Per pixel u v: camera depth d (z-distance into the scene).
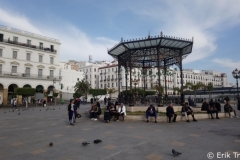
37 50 47.28
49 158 5.43
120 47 17.16
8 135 8.71
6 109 28.58
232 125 11.20
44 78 47.41
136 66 23.11
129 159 5.32
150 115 12.78
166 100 18.55
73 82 65.31
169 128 10.23
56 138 8.00
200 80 97.12
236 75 25.39
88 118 15.41
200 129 9.87
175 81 82.75
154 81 62.47
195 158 5.36
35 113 20.81
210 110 14.64
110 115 13.44
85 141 7.41
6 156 5.63
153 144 6.88
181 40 15.35
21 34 44.94
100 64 87.75
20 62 44.03
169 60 20.92
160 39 14.88
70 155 5.69
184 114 13.08
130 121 13.17
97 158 5.40
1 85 42.00
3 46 41.47
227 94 57.88
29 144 7.03
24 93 33.00
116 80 73.12
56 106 35.97
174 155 5.57
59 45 52.72
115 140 7.53
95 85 82.94
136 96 20.69
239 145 6.68
